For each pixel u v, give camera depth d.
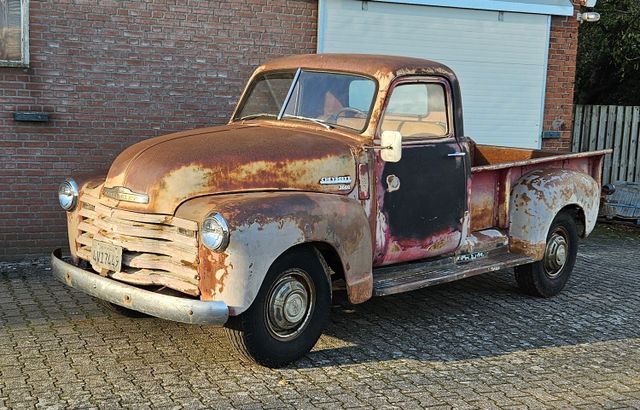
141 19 8.03
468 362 5.30
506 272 8.12
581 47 14.68
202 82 8.41
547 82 10.35
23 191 7.81
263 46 8.66
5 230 7.79
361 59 5.89
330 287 5.20
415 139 5.82
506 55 9.97
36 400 4.40
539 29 10.09
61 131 7.87
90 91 7.93
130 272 4.86
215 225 4.46
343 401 4.53
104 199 5.12
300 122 5.83
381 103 5.57
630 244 10.33
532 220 6.69
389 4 9.17
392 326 6.07
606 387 4.93
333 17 8.91
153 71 8.16
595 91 15.21
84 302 6.38
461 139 6.18
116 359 5.09
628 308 6.88
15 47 7.62
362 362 5.21
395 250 5.70
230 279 4.52
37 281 7.02
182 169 4.82
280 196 4.85
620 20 13.50
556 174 6.96
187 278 4.65
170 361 5.09
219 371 4.94
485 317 6.42
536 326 6.22
